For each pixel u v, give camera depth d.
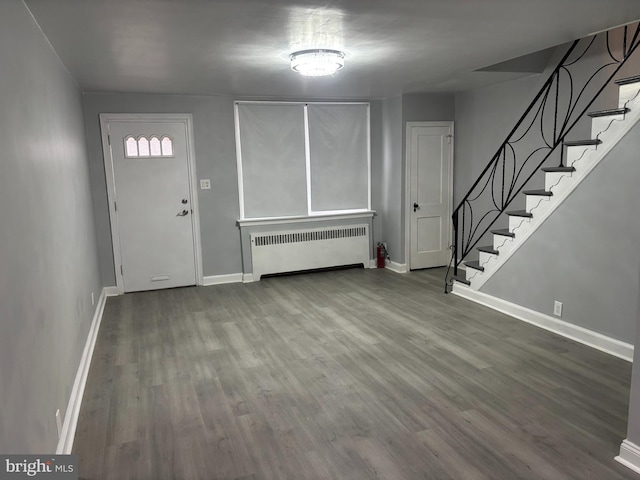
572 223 3.88
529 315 4.39
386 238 6.76
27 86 2.29
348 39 3.25
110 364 3.69
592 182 3.67
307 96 6.04
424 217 6.49
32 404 1.90
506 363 3.54
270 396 3.13
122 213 5.57
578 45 4.64
